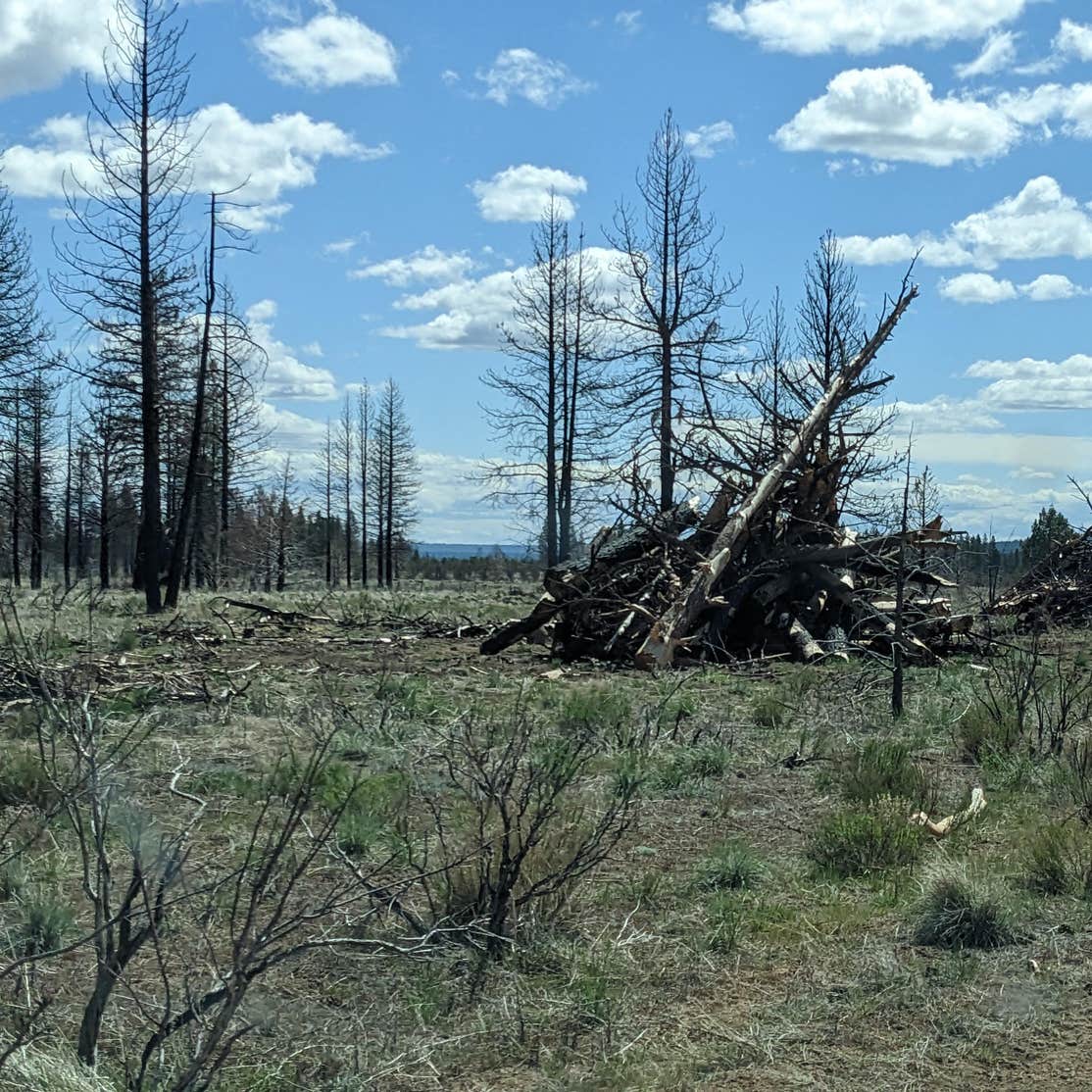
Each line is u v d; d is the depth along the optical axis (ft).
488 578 236.22
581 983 17.06
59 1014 15.39
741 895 21.45
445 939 18.11
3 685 38.04
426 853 20.89
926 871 21.47
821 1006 16.71
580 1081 14.34
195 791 27.63
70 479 179.42
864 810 26.89
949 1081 14.56
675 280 106.11
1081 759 30.99
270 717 38.68
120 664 46.91
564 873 19.65
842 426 65.82
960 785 30.81
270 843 14.66
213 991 13.10
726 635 63.05
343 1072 14.30
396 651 62.49
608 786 29.50
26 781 26.71
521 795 26.45
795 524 63.10
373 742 34.35
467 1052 15.20
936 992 17.19
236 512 163.73
